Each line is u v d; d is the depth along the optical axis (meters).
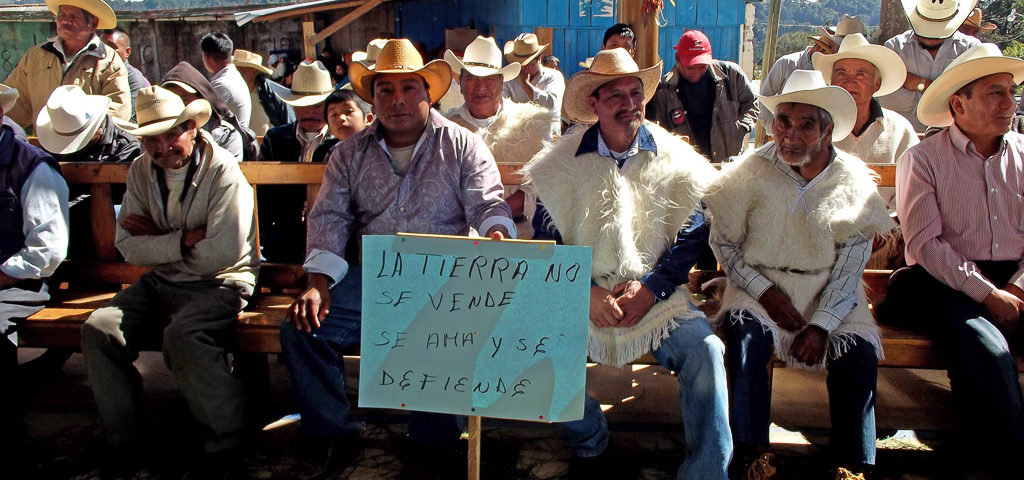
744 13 11.78
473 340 2.31
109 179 3.52
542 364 2.30
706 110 4.83
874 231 2.73
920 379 3.58
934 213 2.96
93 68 4.84
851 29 5.29
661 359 2.71
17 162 3.08
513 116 3.78
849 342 2.69
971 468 2.80
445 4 14.12
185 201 3.02
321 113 4.29
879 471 2.80
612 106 2.70
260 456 2.96
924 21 4.61
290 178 3.44
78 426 3.22
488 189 2.91
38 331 3.10
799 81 2.71
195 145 3.05
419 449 3.00
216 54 5.68
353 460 2.93
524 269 2.27
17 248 3.15
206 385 2.87
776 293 2.76
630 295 2.68
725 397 2.52
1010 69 2.79
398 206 2.94
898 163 3.15
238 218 3.04
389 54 2.84
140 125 2.89
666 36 11.74
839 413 2.72
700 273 3.49
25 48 14.72
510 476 2.83
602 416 2.86
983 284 2.78
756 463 2.62
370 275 2.30
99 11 4.84
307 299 2.79
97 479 2.84
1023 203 2.93
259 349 3.02
